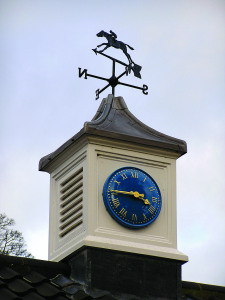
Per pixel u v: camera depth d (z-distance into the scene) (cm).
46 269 1235
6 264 1209
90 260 1223
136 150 1322
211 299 1338
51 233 1347
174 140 1353
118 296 1221
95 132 1288
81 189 1298
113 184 1282
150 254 1266
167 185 1332
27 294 1154
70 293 1195
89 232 1246
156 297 1249
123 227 1276
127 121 1360
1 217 1962
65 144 1333
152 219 1293
